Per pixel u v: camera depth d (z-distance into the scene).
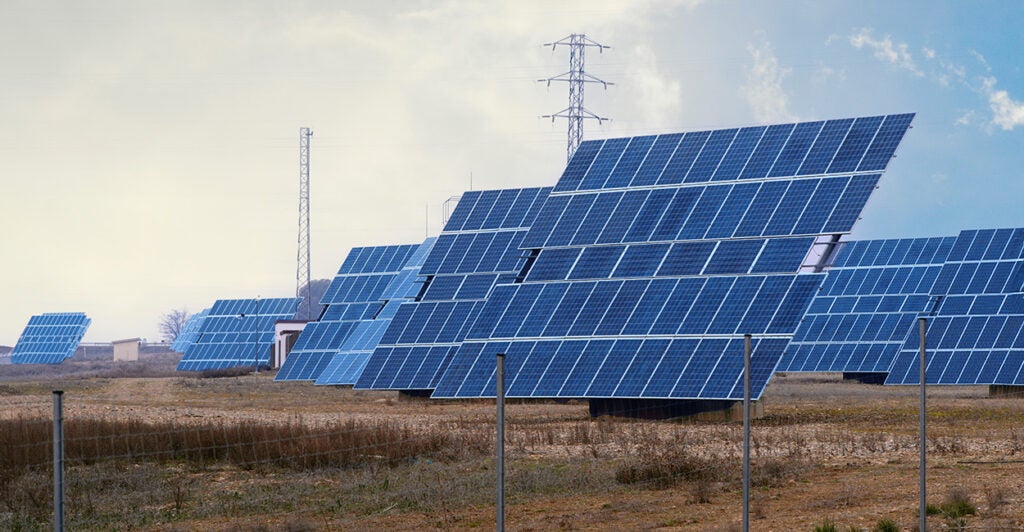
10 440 34.12
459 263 74.75
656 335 51.75
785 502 29.17
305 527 25.41
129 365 198.75
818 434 45.31
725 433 45.56
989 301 72.94
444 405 67.75
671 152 60.00
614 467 35.44
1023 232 77.38
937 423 50.84
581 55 123.50
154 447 36.75
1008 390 68.75
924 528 22.69
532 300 56.44
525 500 29.80
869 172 53.03
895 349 84.44
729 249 53.53
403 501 29.36
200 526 26.45
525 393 52.19
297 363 103.25
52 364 197.50
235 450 36.53
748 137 58.25
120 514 28.08
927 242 92.62
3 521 26.83
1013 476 33.06
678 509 28.33
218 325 158.12
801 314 49.00
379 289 106.38
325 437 37.34
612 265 56.09
